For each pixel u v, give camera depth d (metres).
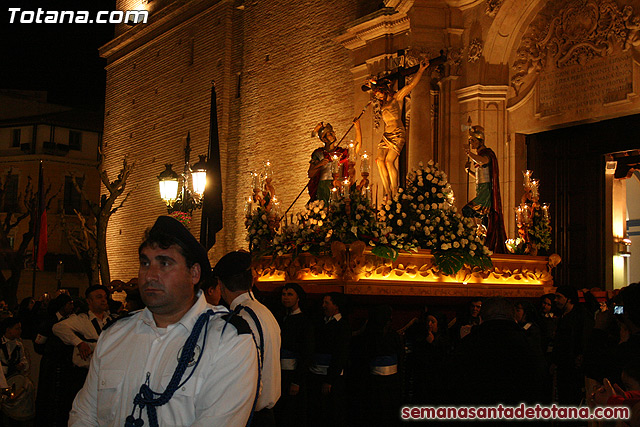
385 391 9.12
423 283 11.20
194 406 3.27
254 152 24.84
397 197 11.91
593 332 6.61
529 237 13.88
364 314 10.67
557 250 16.66
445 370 5.74
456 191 16.89
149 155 31.20
